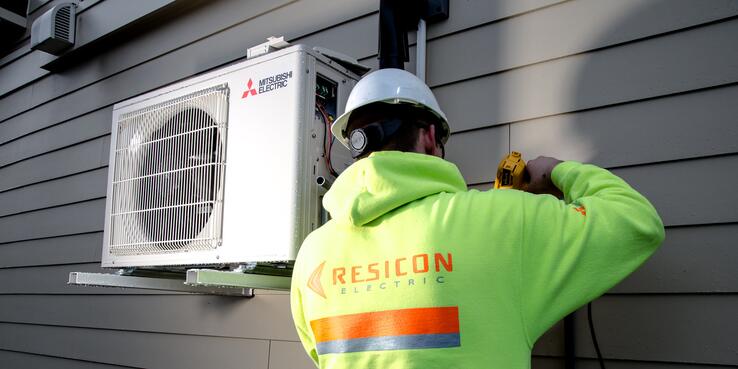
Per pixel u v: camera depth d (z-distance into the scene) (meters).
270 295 2.77
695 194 1.76
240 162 2.08
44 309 4.11
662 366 1.74
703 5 1.83
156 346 3.25
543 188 1.65
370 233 1.36
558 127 2.05
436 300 1.21
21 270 4.39
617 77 1.96
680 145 1.81
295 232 1.92
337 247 1.40
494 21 2.27
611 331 1.83
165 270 2.48
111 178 2.47
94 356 3.63
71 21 4.08
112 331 3.55
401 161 1.36
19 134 4.68
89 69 4.12
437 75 2.39
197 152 2.20
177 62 3.52
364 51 2.66
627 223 1.24
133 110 2.44
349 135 1.68
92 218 3.85
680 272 1.75
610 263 1.23
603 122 1.96
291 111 1.99
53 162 4.29
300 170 1.96
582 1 2.07
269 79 2.06
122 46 3.89
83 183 3.98
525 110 2.14
